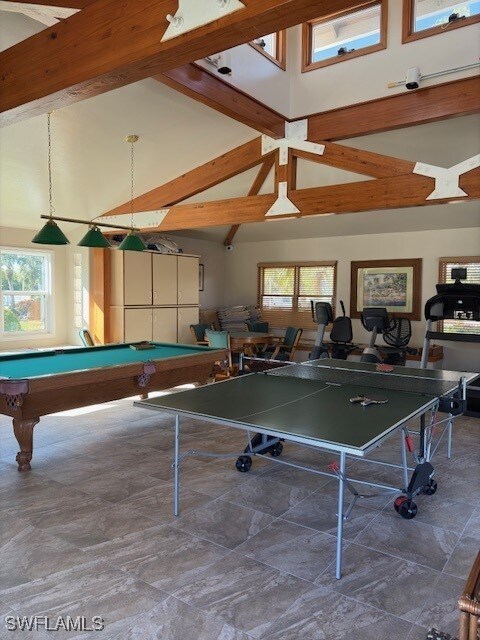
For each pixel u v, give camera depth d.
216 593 2.18
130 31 2.34
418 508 3.08
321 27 5.27
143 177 6.11
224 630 1.94
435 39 4.53
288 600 2.14
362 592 2.20
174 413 2.82
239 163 5.74
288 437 2.33
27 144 4.98
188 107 4.74
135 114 4.73
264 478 3.54
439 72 4.48
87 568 2.36
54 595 2.15
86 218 7.11
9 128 4.65
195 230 8.70
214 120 5.08
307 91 5.29
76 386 3.96
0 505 3.04
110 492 3.26
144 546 2.58
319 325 6.91
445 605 2.11
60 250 7.57
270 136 5.28
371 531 2.78
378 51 4.85
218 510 3.02
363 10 5.02
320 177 6.46
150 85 4.29
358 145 5.61
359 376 3.91
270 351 8.26
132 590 2.19
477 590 1.31
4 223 6.78
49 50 2.70
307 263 8.51
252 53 4.78
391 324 7.10
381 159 4.84
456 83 4.45
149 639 1.88
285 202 5.43
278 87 5.20
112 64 2.42
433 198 4.56
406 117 4.73
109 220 6.97
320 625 1.98
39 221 6.94
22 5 2.77
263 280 9.15
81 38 2.54
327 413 2.73
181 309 7.98
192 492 3.28
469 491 3.35
